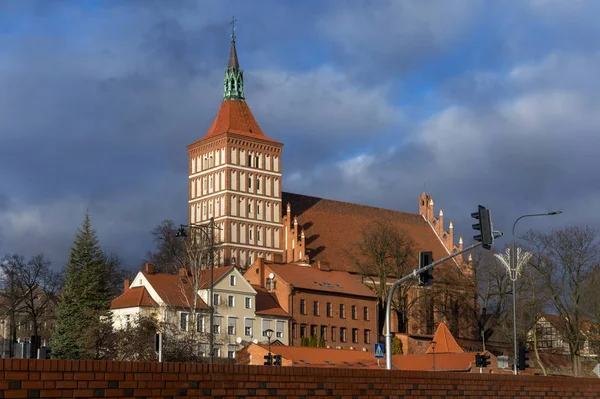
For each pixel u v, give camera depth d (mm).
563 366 132125
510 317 130625
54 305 140750
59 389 18797
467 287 138500
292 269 131125
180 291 112000
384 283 137250
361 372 25812
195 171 150500
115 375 19797
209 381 21781
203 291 114250
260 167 148625
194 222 149375
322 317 127750
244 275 130375
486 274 136875
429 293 138375
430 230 165625
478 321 137500
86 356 94938
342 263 145125
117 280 150125
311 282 129375
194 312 96500
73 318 107438
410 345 129625
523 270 113938
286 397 23594
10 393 18000
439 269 142750
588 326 112000
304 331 125125
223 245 142125
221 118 150500
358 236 152375
